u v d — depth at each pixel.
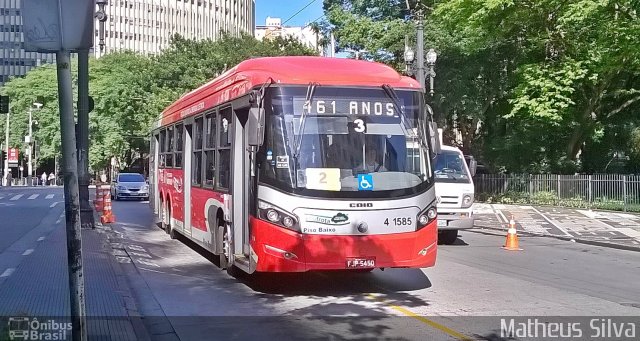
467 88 32.94
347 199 9.31
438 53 31.92
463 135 37.66
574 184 30.84
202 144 13.46
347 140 9.52
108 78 63.88
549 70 28.55
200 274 12.10
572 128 32.41
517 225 23.52
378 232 9.38
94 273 11.34
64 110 5.37
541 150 34.09
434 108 33.78
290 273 12.09
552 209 29.56
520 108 28.98
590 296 10.18
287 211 9.23
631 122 33.16
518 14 28.06
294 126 9.42
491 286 10.98
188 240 16.86
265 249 9.33
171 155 17.66
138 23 132.00
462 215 16.91
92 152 61.84
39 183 80.06
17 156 73.94
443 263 13.74
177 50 50.53
